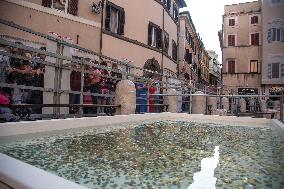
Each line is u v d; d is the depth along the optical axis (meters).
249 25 29.73
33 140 3.98
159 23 19.58
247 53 29.53
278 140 4.92
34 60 5.24
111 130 5.63
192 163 2.93
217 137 5.16
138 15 17.27
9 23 4.52
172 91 11.67
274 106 15.80
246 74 29.33
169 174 2.47
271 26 26.16
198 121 8.66
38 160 2.83
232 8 30.73
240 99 17.69
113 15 15.30
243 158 3.25
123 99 7.84
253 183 2.22
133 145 3.95
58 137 4.38
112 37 14.92
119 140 4.38
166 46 21.08
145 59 17.88
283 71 25.58
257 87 28.66
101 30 14.05
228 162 3.02
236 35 30.20
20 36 10.23
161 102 12.34
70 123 5.01
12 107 4.64
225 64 30.33
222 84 30.23
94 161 2.90
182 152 3.54
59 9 12.02
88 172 2.47
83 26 13.12
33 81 6.19
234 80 29.75
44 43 10.91
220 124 7.90
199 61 38.25
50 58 6.05
